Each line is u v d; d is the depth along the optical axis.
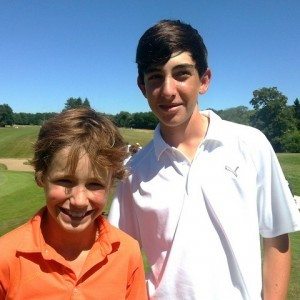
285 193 0.74
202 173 0.72
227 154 0.73
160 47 0.70
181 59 0.71
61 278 0.63
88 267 0.65
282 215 0.73
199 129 0.76
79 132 0.63
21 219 3.64
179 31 0.71
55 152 0.63
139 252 0.71
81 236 0.67
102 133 0.66
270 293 0.74
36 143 0.66
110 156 0.65
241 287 0.69
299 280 1.68
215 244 0.70
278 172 0.74
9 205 4.48
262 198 0.73
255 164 0.73
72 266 0.66
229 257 0.70
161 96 0.72
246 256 0.70
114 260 0.67
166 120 0.73
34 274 0.62
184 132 0.75
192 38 0.72
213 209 0.71
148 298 0.75
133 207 0.79
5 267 0.62
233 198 0.71
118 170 0.70
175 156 0.74
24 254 0.63
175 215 0.72
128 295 0.70
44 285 0.62
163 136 0.78
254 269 0.70
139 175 0.77
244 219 0.71
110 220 0.81
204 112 0.81
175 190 0.73
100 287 0.65
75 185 0.63
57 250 0.66
